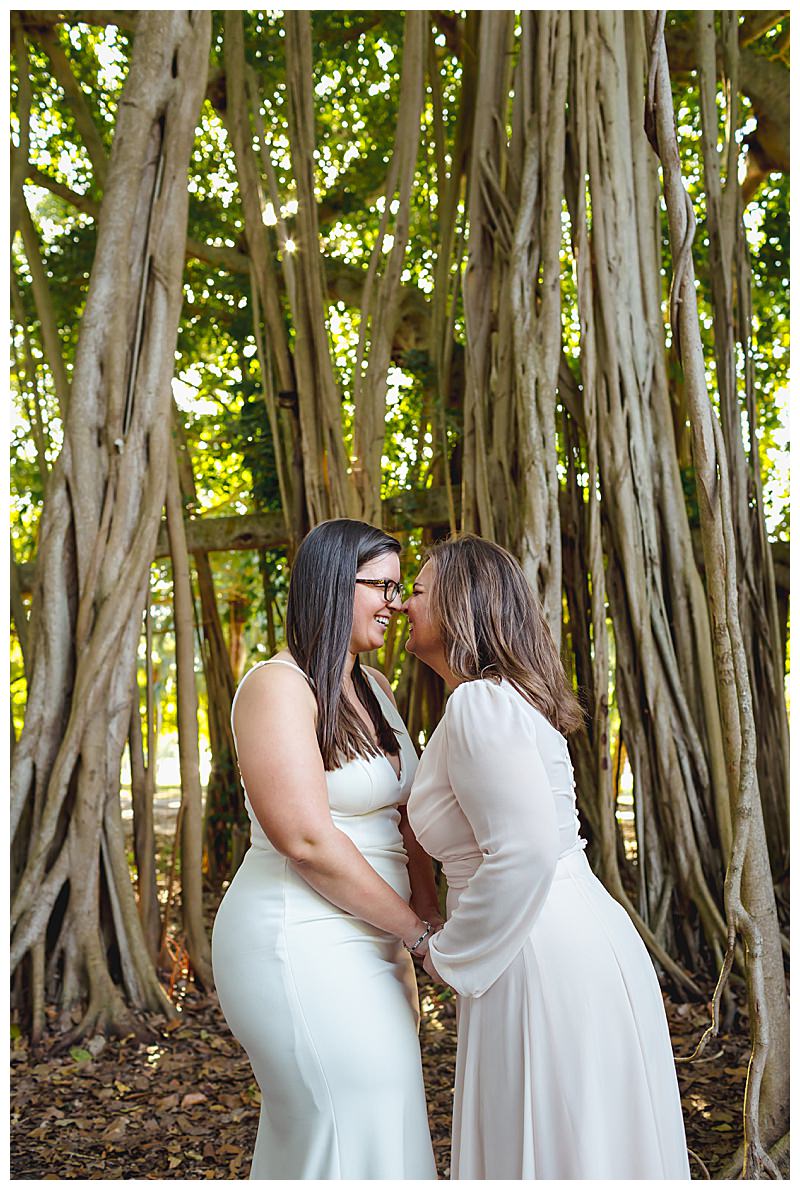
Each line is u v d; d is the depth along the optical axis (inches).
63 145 265.1
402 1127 69.8
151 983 149.3
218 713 257.3
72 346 258.8
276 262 220.8
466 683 69.4
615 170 157.2
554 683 74.0
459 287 230.8
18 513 272.1
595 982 65.9
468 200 168.6
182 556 174.2
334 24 247.1
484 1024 67.7
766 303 252.2
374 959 71.6
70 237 247.8
